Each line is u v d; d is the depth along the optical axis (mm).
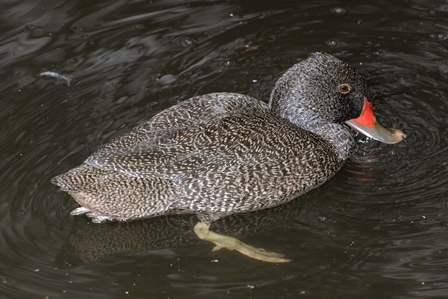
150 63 11984
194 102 9555
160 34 12688
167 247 8734
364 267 8148
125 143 8906
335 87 10086
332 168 9688
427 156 10031
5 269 8234
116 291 7969
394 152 10219
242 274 8195
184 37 12625
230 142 8914
